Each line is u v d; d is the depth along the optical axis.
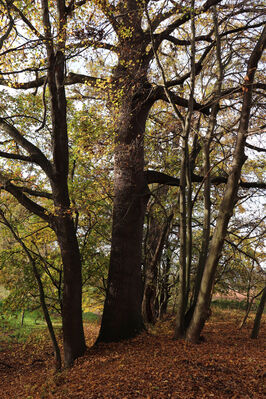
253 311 22.28
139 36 12.23
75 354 10.88
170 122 13.40
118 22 11.77
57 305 15.66
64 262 10.95
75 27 8.80
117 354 10.20
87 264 14.45
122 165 12.59
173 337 10.85
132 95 11.62
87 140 12.20
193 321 10.20
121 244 12.51
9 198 13.81
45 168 10.68
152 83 11.47
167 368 7.79
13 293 13.63
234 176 9.27
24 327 20.09
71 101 14.38
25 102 13.45
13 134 10.91
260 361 8.20
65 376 9.23
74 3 9.49
